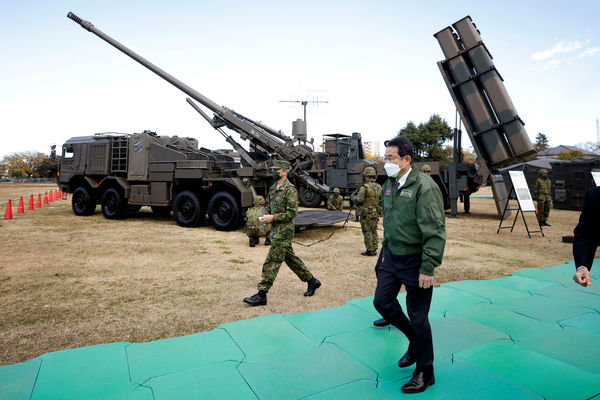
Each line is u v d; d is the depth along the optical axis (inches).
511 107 442.9
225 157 454.0
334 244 296.2
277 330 123.5
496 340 116.6
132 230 346.0
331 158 655.1
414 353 95.4
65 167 450.3
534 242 315.0
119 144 408.2
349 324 129.2
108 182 424.5
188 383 89.9
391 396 84.7
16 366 97.6
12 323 130.7
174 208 377.7
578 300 157.9
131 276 194.2
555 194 639.1
